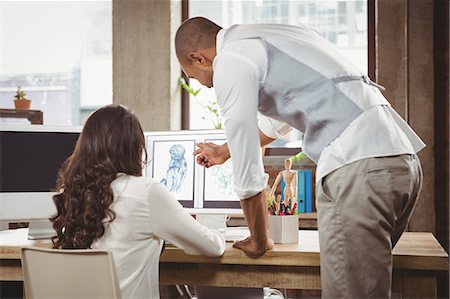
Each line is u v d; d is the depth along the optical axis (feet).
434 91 13.65
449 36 13.55
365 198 6.26
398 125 7.06
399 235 7.04
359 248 6.29
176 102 15.25
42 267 6.59
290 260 7.25
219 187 8.80
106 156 6.93
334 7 14.97
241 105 6.54
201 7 15.66
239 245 7.41
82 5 16.49
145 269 6.92
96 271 6.33
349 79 6.63
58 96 16.60
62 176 7.23
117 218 6.82
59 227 7.18
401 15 13.74
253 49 6.72
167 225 6.90
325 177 6.56
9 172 8.66
